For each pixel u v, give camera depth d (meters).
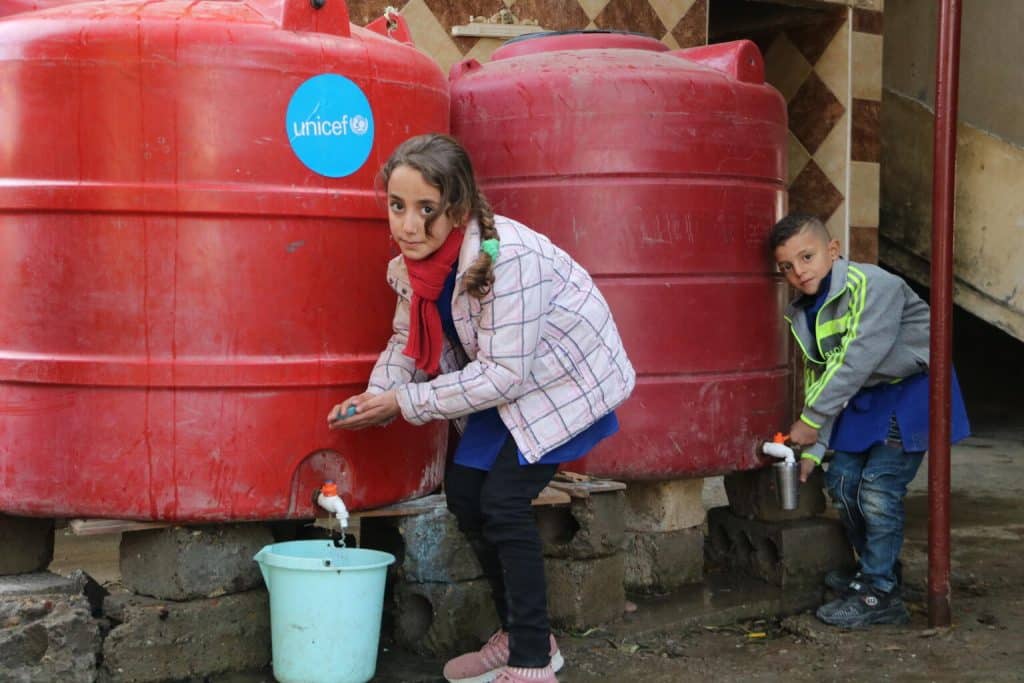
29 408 2.65
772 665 3.05
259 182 2.63
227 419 2.64
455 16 4.41
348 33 2.79
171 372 2.60
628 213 3.38
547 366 2.57
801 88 6.02
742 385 3.53
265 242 2.65
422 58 2.97
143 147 2.58
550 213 3.42
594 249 3.39
